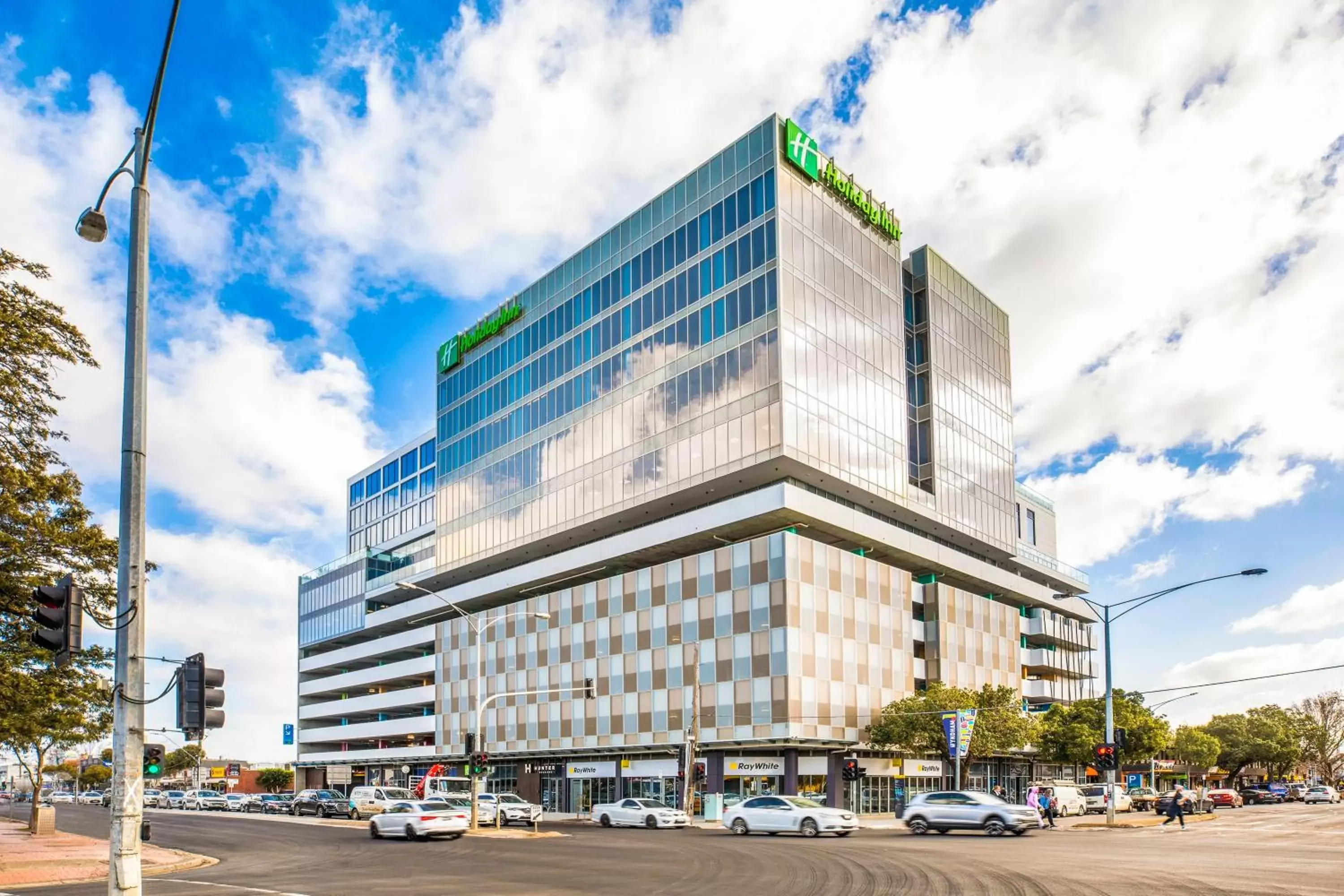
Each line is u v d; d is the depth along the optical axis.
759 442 60.28
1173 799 44.53
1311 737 119.50
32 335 24.56
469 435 90.00
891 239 73.56
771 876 21.39
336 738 104.94
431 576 91.25
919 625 71.31
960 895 17.27
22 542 24.58
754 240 63.41
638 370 71.12
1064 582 96.69
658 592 65.69
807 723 56.91
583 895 18.30
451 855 29.11
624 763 67.00
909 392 75.69
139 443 13.20
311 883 21.14
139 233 13.52
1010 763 75.62
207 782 152.62
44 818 46.94
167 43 13.04
